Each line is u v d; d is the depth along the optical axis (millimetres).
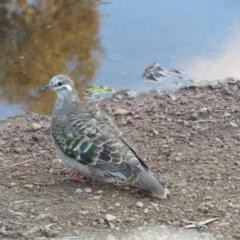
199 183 10742
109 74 16172
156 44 17516
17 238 9188
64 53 17031
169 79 16078
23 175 11406
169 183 10750
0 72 16062
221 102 14898
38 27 18219
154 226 9469
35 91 15375
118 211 9867
